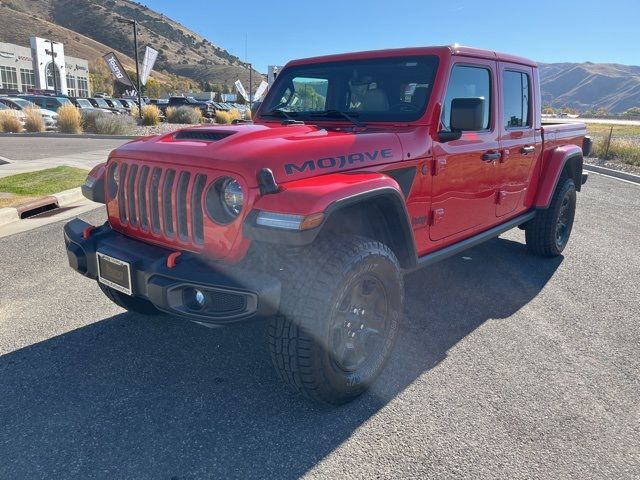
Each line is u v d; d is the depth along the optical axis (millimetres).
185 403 2998
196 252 2877
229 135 3074
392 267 3055
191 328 3936
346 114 3939
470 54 3949
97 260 3107
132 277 2854
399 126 3643
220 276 2602
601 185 11914
